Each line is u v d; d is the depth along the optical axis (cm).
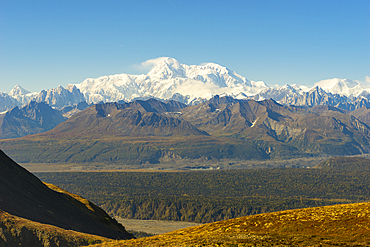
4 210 15488
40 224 15438
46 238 14488
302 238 9881
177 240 10588
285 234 10462
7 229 14225
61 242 14638
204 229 12250
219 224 12556
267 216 12356
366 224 10381
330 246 9169
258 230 11369
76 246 14912
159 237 11588
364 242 9319
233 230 11625
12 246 13938
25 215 16300
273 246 9338
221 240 10081
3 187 17075
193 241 10225
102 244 11156
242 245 9512
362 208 11581
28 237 14362
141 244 10588
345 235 10106
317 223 11056
